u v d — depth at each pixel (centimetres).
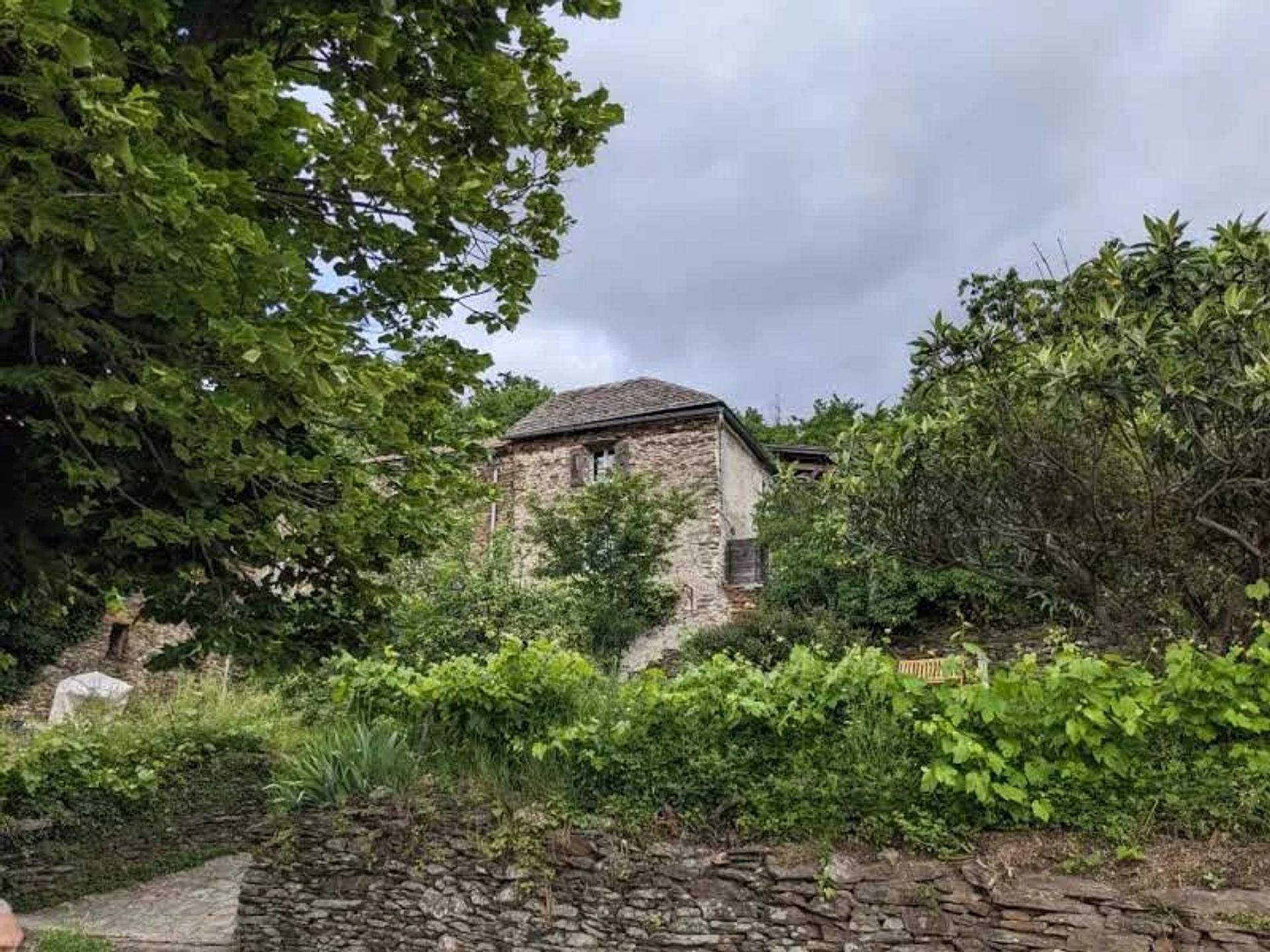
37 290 339
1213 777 474
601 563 1814
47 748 995
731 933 527
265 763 1129
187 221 322
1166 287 548
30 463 456
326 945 643
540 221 700
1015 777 499
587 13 544
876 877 505
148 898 933
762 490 1959
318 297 416
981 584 1533
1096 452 542
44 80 297
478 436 711
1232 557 562
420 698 705
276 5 464
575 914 569
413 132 592
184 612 572
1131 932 445
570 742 624
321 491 565
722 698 587
